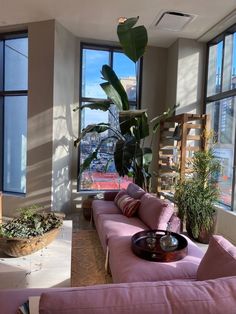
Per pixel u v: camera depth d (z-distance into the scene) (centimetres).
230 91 403
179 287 97
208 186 356
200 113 477
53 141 432
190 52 471
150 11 379
